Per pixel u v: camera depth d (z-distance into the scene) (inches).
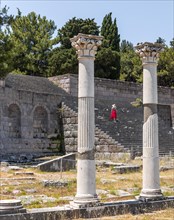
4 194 842.2
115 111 1836.9
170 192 873.5
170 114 2385.6
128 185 987.9
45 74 2960.1
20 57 2910.9
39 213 589.0
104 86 2220.7
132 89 2346.2
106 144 1626.5
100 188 938.7
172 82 3036.4
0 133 1615.4
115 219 607.2
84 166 638.5
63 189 933.2
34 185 970.7
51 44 2992.1
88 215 620.1
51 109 1836.9
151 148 711.1
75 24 2755.9
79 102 658.8
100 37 666.8
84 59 657.6
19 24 3026.6
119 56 2753.4
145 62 730.8
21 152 1694.1
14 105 1706.4
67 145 1806.1
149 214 652.7
